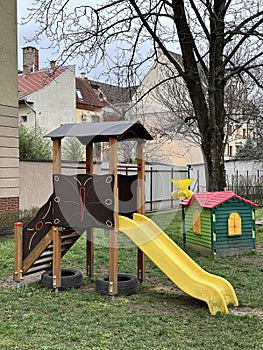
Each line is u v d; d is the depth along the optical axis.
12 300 5.37
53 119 25.23
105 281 5.74
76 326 4.42
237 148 32.47
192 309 5.15
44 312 4.92
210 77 9.95
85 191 5.55
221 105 10.55
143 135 6.42
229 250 8.43
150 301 5.45
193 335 4.25
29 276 6.78
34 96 24.12
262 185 21.20
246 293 5.83
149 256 5.43
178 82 19.05
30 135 17.34
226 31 10.10
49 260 6.43
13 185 12.02
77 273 6.21
